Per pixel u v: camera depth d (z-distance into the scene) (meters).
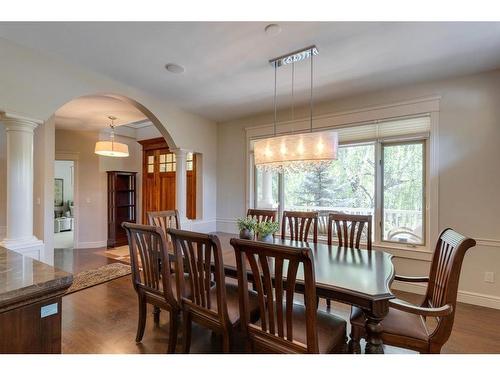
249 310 1.65
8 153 2.48
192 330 2.38
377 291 1.49
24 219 2.53
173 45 2.46
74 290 3.29
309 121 4.09
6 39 2.35
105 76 3.11
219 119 4.91
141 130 6.53
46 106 2.62
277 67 2.89
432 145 3.17
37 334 1.08
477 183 2.94
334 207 3.94
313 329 1.28
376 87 3.41
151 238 2.00
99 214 5.96
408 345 1.55
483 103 2.92
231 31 2.24
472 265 2.96
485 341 2.21
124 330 2.37
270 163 2.70
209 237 1.60
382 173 3.56
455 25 2.12
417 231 3.33
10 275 1.17
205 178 4.89
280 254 1.29
